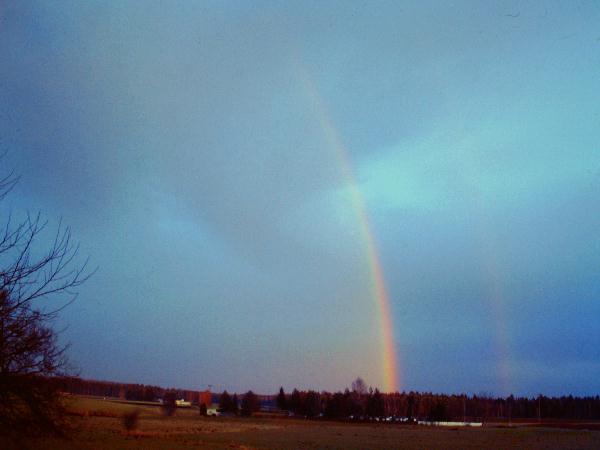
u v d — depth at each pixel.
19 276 9.42
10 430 10.24
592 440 64.62
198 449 31.27
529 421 162.00
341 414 129.62
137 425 56.91
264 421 99.00
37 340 9.59
